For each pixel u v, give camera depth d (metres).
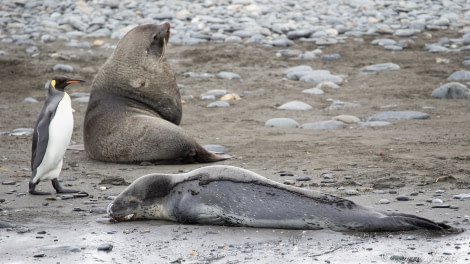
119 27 78.69
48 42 73.19
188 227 23.34
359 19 85.06
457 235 21.34
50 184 30.36
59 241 21.89
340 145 37.84
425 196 26.22
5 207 26.19
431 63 65.88
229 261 19.84
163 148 35.12
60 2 90.31
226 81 61.06
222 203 23.09
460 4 95.25
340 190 27.58
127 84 37.41
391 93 55.03
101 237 22.31
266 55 69.50
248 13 84.94
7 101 54.06
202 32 75.88
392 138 39.44
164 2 89.81
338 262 19.45
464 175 29.77
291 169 32.25
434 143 37.59
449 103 50.91
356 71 64.06
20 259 20.17
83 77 61.81
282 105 51.50
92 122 37.00
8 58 66.19
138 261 19.98
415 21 83.31
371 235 21.58
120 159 35.97
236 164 34.03
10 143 40.53
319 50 70.69
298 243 21.19
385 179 29.17
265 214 22.58
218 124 46.06
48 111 28.05
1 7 87.88
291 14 85.44
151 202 24.11
